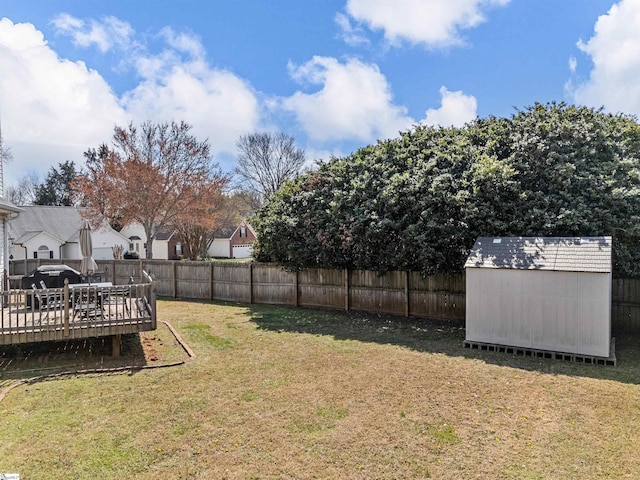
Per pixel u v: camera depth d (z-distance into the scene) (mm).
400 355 7402
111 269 16453
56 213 30078
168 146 21953
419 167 10289
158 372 6410
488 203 9078
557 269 7109
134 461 3840
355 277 11914
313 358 7219
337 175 11875
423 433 4402
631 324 8984
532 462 3811
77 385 5801
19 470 3668
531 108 10352
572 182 8641
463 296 10312
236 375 6289
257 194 33344
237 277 14008
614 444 4121
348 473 3656
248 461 3852
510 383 5926
